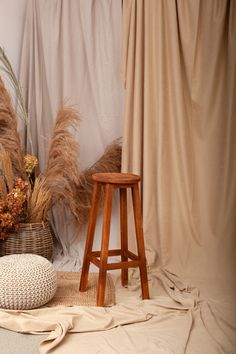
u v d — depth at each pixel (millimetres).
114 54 2754
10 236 2459
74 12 2828
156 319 1845
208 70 2479
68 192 2648
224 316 1860
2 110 2551
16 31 2938
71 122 2607
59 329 1651
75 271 2568
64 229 2906
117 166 2736
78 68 2844
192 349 1587
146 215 2643
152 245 2672
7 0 2867
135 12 2602
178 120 2551
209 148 2533
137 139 2643
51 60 2846
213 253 2514
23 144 2902
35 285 1877
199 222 2584
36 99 2908
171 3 2506
